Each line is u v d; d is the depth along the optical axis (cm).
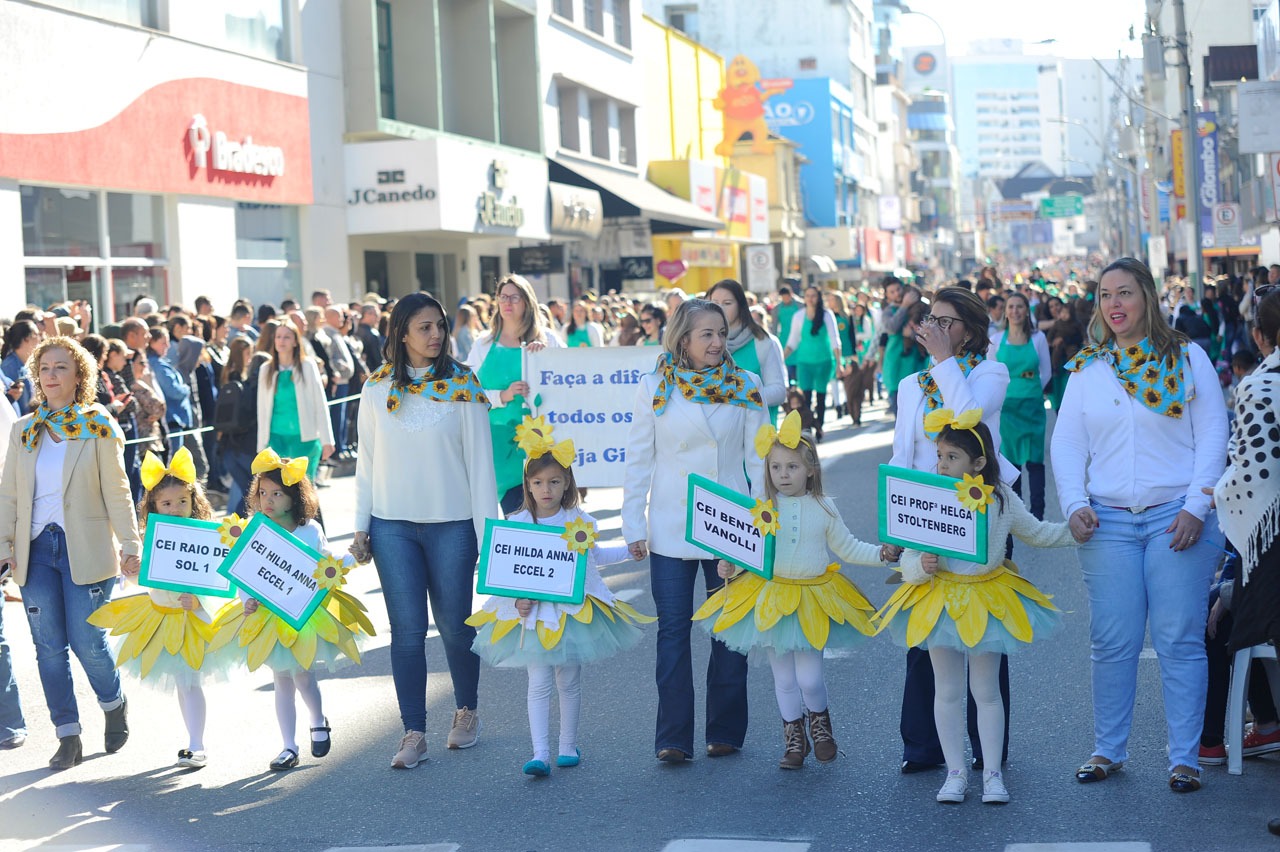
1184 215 4362
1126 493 602
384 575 691
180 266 2222
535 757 661
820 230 7919
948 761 599
